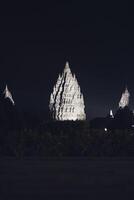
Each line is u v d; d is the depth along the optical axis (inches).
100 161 2780.5
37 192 1806.1
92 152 3112.7
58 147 3083.2
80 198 1715.1
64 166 2511.1
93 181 2060.8
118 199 1701.5
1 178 2098.9
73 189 1873.8
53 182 2021.4
